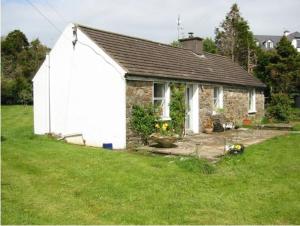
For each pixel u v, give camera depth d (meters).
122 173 9.92
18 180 8.98
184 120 18.09
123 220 6.84
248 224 6.83
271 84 37.06
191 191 8.60
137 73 14.81
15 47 53.78
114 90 14.66
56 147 13.47
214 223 6.84
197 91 19.31
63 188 8.52
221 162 11.60
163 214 7.19
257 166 11.25
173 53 20.61
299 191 8.74
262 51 43.78
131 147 14.62
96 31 16.58
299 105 38.94
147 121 15.20
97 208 7.39
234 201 8.02
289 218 7.14
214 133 19.64
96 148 14.03
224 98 22.25
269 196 8.35
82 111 15.87
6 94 42.97
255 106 27.30
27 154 11.86
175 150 13.45
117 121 14.59
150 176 9.71
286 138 17.78
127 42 17.61
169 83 17.12
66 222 6.62
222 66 25.14
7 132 20.61
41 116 17.84
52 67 17.11
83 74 15.76
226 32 49.50
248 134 19.30
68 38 16.31
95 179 9.31
